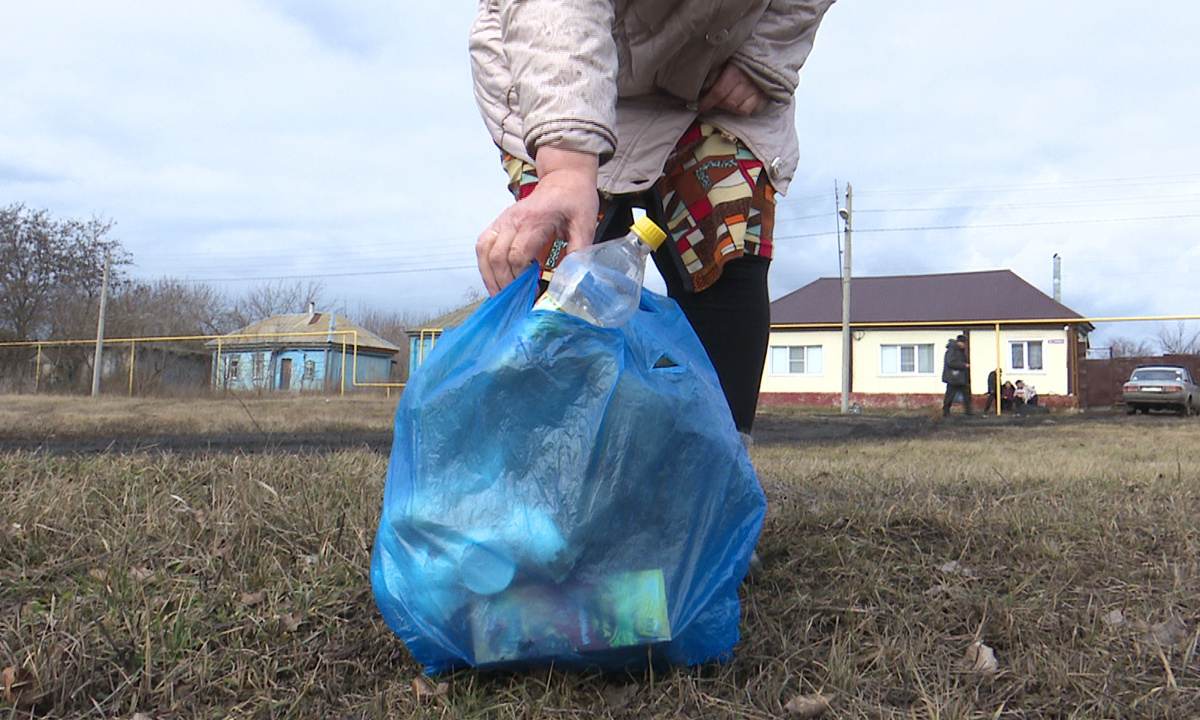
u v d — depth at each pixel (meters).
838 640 1.44
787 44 1.65
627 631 1.14
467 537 1.12
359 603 1.59
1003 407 20.27
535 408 1.12
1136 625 1.51
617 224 1.79
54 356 25.92
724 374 1.71
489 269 1.15
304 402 17.02
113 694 1.22
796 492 2.95
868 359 26.09
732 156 1.66
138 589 1.64
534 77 1.21
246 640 1.44
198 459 3.35
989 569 1.91
